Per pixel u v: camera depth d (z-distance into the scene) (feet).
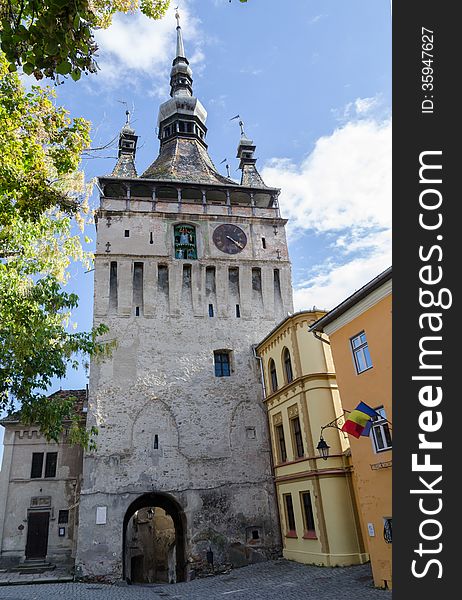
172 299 108.37
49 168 41.11
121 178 117.08
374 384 56.03
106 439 92.38
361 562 68.18
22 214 40.70
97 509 86.74
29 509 103.55
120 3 33.99
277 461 93.04
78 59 20.71
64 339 50.55
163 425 96.43
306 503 79.77
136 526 131.75
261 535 91.35
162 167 135.85
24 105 39.37
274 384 97.86
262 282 116.06
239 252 117.60
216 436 97.81
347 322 61.98
